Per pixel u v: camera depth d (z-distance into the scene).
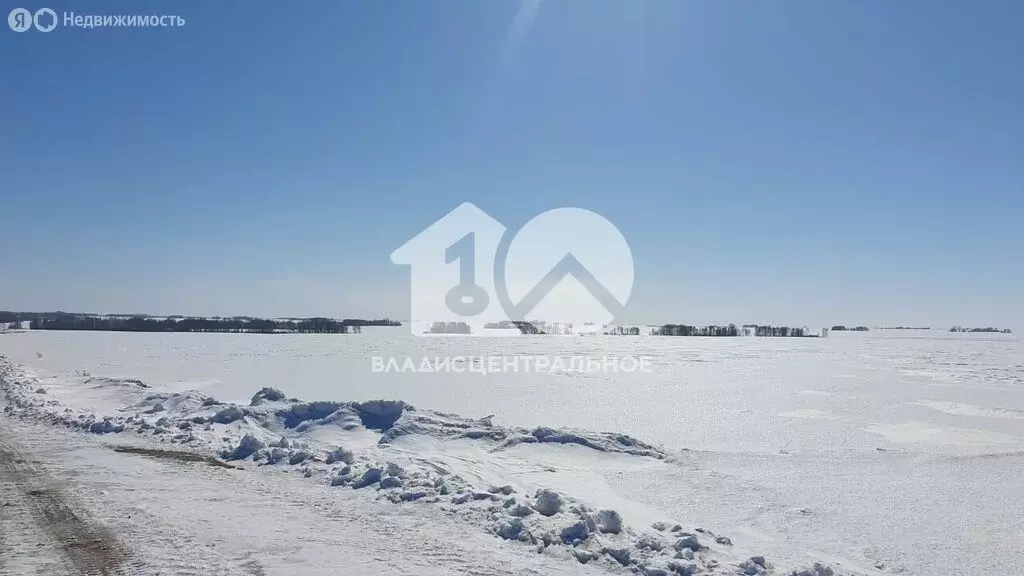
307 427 13.70
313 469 9.36
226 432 12.62
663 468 11.66
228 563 5.60
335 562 5.69
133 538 6.19
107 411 16.59
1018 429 19.39
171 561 5.61
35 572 5.30
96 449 10.76
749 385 32.41
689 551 6.41
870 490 10.74
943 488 10.95
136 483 8.43
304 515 7.14
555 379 34.19
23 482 8.36
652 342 103.25
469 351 63.41
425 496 7.92
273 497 7.91
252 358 49.12
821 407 24.30
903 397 27.92
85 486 8.16
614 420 20.33
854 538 8.18
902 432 18.66
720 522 8.55
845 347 90.81
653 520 8.12
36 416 14.52
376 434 13.41
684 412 22.20
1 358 37.62
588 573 5.73
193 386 28.23
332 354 55.66
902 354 71.19
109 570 5.37
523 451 12.16
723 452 13.92
